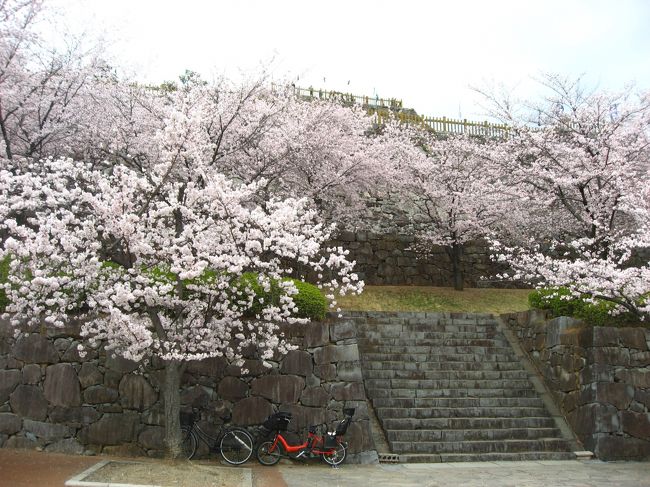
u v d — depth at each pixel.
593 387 9.07
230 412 7.94
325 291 14.19
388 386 9.77
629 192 11.14
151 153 11.28
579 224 13.48
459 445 8.47
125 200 6.52
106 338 7.40
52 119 11.03
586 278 9.23
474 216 14.45
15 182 6.80
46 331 7.83
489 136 18.48
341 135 13.80
